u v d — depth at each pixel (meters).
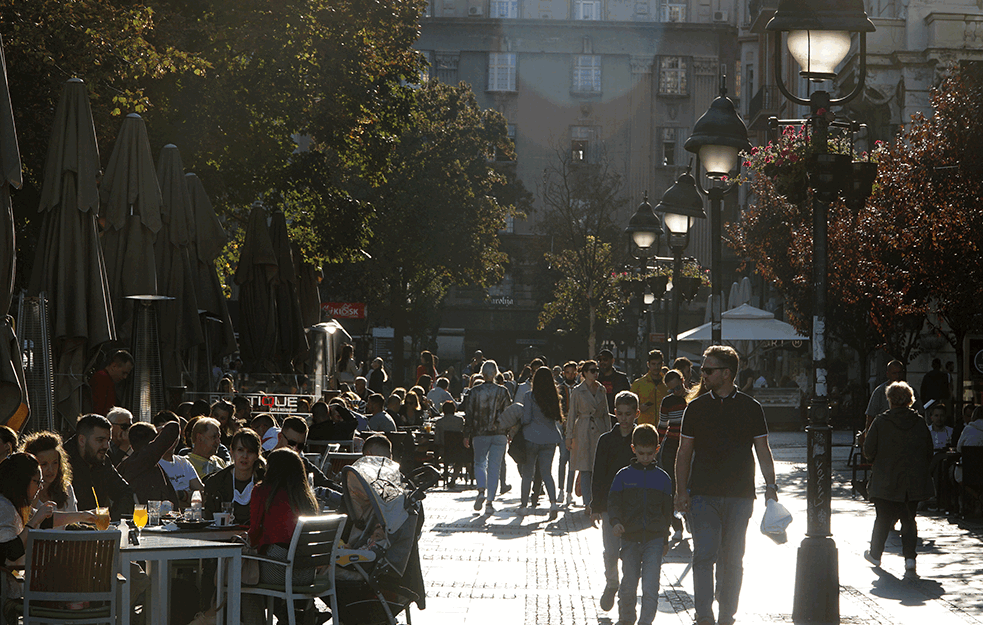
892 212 24.42
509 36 73.38
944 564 11.76
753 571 11.23
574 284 56.47
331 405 15.77
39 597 6.39
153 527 7.82
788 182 9.71
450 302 71.62
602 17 74.00
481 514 16.30
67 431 12.29
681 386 12.74
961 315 22.61
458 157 53.94
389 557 7.62
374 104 27.95
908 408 11.49
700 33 73.19
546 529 14.64
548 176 71.31
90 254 12.44
